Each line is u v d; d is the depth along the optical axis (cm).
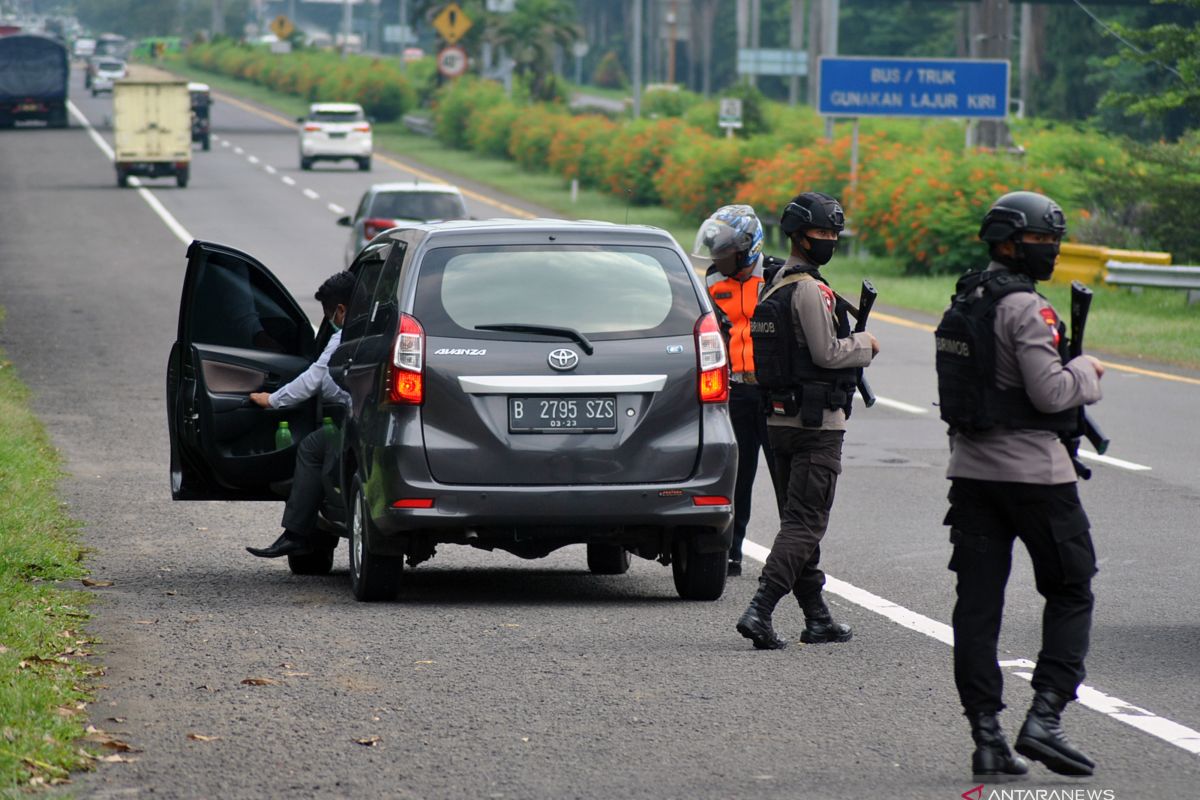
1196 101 10181
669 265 2703
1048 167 11231
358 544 2747
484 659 2283
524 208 15775
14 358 6544
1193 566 3048
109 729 1909
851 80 12231
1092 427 1773
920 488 4050
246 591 2831
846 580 2914
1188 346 7250
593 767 1783
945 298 9375
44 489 3772
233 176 18700
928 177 10731
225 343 3100
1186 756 1839
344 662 2258
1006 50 12850
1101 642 2414
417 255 2677
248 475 3066
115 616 2547
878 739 1895
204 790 1692
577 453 2606
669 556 2795
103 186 16938
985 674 1759
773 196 12669
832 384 2342
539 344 2617
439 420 2600
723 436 2652
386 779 1736
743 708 2030
